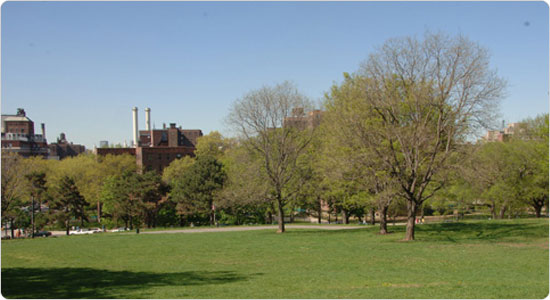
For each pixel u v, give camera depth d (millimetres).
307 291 16406
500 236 34281
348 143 34844
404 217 82438
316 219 81250
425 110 33688
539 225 39531
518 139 57469
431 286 17016
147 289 17234
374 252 27969
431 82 31594
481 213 82188
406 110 34281
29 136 163875
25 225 69188
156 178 73375
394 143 35125
